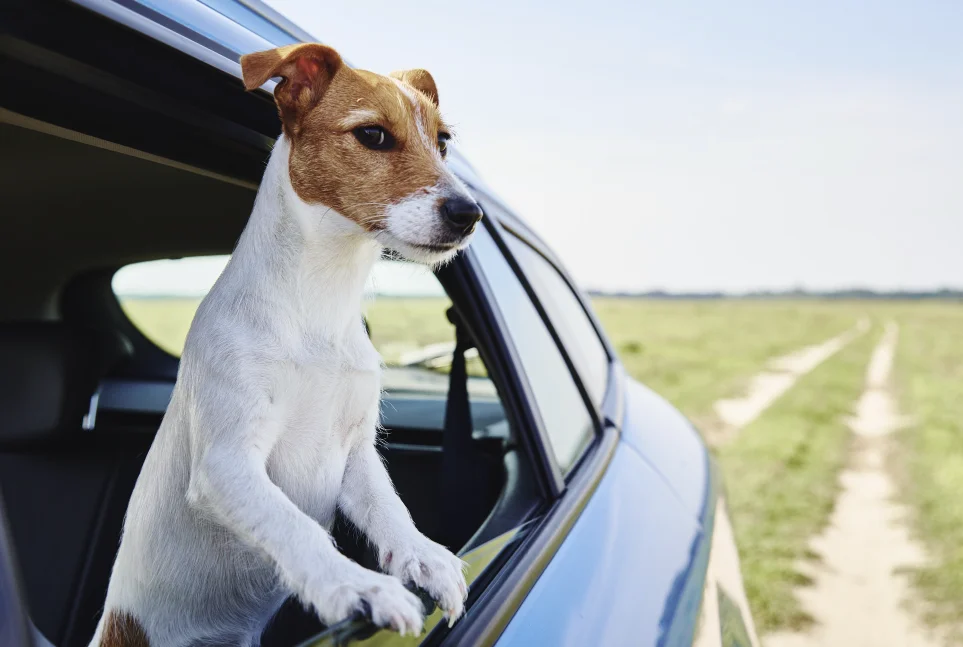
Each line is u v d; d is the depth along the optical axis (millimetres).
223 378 1312
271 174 1532
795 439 10734
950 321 72688
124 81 1203
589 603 1565
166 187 2221
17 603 767
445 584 1236
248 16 1624
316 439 1428
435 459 2234
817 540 6363
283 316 1398
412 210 1559
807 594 5242
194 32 1310
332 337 1462
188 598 1419
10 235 2484
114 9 1127
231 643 1479
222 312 1382
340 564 1151
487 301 1890
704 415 13039
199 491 1274
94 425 2439
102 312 2943
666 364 22031
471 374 2098
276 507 1219
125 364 2736
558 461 1981
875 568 5762
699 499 2680
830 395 16453
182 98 1325
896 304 139000
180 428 1393
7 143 1802
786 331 48156
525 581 1479
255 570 1421
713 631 2023
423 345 2184
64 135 1274
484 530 1621
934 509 7164
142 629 1425
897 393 17641
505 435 2021
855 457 9914
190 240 2752
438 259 1601
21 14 1011
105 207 2381
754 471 8625
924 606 5066
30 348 2279
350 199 1544
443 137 1774
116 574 1521
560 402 2248
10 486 2199
